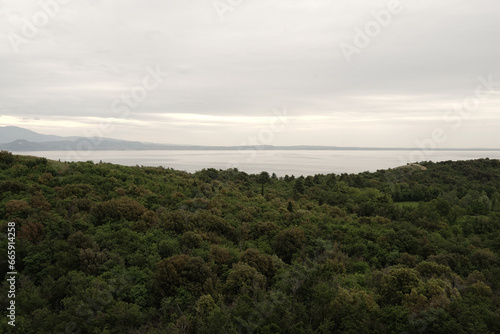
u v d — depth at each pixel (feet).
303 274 94.53
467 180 383.04
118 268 99.35
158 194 196.44
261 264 108.27
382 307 80.59
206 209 181.68
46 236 110.52
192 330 74.18
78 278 88.74
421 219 198.29
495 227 187.62
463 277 114.01
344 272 111.96
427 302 77.20
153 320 82.99
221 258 112.57
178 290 91.35
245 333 72.33
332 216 205.67
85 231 122.62
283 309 76.38
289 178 400.06
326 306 77.36
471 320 69.56
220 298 86.84
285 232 141.18
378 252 136.26
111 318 74.84
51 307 82.89
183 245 122.31
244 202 219.20
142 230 135.74
